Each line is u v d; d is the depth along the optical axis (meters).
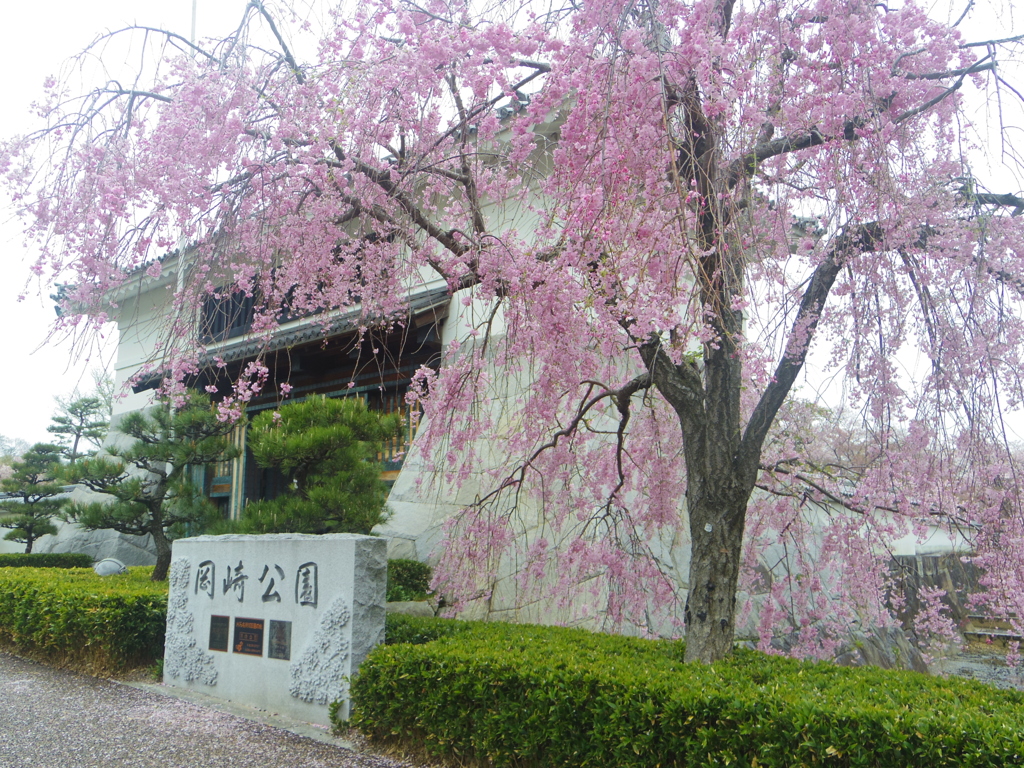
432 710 3.98
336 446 6.75
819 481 5.62
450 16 4.27
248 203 4.62
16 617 7.15
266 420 7.05
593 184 3.62
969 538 4.71
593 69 3.66
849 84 3.79
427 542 7.82
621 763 3.26
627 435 5.62
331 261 4.92
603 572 5.82
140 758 3.98
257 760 3.97
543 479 5.50
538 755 3.61
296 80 4.43
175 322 4.71
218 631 5.43
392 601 6.98
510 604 6.76
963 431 3.96
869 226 3.95
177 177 4.22
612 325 3.83
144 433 8.63
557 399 4.90
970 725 2.66
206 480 11.82
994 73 3.69
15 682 5.83
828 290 4.08
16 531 13.63
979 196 4.07
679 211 3.23
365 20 4.25
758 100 3.72
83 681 5.84
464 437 5.12
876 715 2.79
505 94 4.10
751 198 4.03
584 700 3.49
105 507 8.43
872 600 5.33
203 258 4.69
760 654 4.43
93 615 6.17
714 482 4.13
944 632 5.94
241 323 9.60
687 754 3.08
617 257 3.49
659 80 3.62
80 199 4.24
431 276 9.22
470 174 4.66
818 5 3.68
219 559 5.56
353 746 4.23
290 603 4.98
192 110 4.28
